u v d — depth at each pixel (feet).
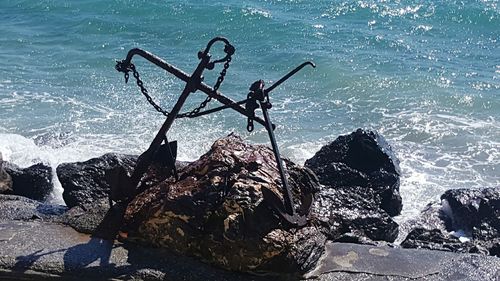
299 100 58.23
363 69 64.95
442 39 77.61
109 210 20.01
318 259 18.76
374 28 80.69
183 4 85.40
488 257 19.42
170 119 19.21
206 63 18.84
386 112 55.52
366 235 27.35
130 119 52.42
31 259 18.42
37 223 20.48
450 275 18.62
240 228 17.52
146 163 19.40
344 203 28.63
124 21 82.02
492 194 34.35
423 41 76.43
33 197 35.27
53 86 59.98
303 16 84.28
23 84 60.18
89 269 18.11
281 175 18.35
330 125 52.31
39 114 53.01
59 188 36.22
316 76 63.72
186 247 18.42
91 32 79.56
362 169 35.81
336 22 82.74
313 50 71.10
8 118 51.90
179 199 18.38
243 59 69.46
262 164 19.34
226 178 18.74
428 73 64.44
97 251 18.83
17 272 18.12
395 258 19.26
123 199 19.92
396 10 85.87
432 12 84.84
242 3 87.56
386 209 35.01
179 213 18.28
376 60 68.08
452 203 34.58
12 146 45.85
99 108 54.70
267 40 75.72
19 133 49.32
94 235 19.52
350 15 85.35
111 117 52.75
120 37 78.07
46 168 36.19
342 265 18.81
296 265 17.93
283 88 61.00
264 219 17.72
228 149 19.94
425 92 59.67
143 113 53.83
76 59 68.90
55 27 81.41
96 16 83.71
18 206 25.70
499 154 47.26
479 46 75.36
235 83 61.93
